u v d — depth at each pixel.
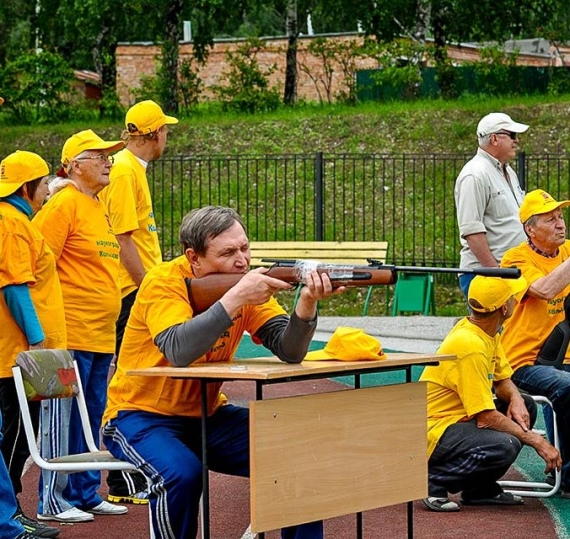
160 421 6.95
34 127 33.88
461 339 9.16
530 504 9.58
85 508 9.17
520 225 12.27
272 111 33.97
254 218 28.08
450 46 38.69
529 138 29.97
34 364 7.96
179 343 6.59
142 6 35.47
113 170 10.19
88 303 9.16
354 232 24.97
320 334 20.23
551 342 9.99
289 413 6.30
